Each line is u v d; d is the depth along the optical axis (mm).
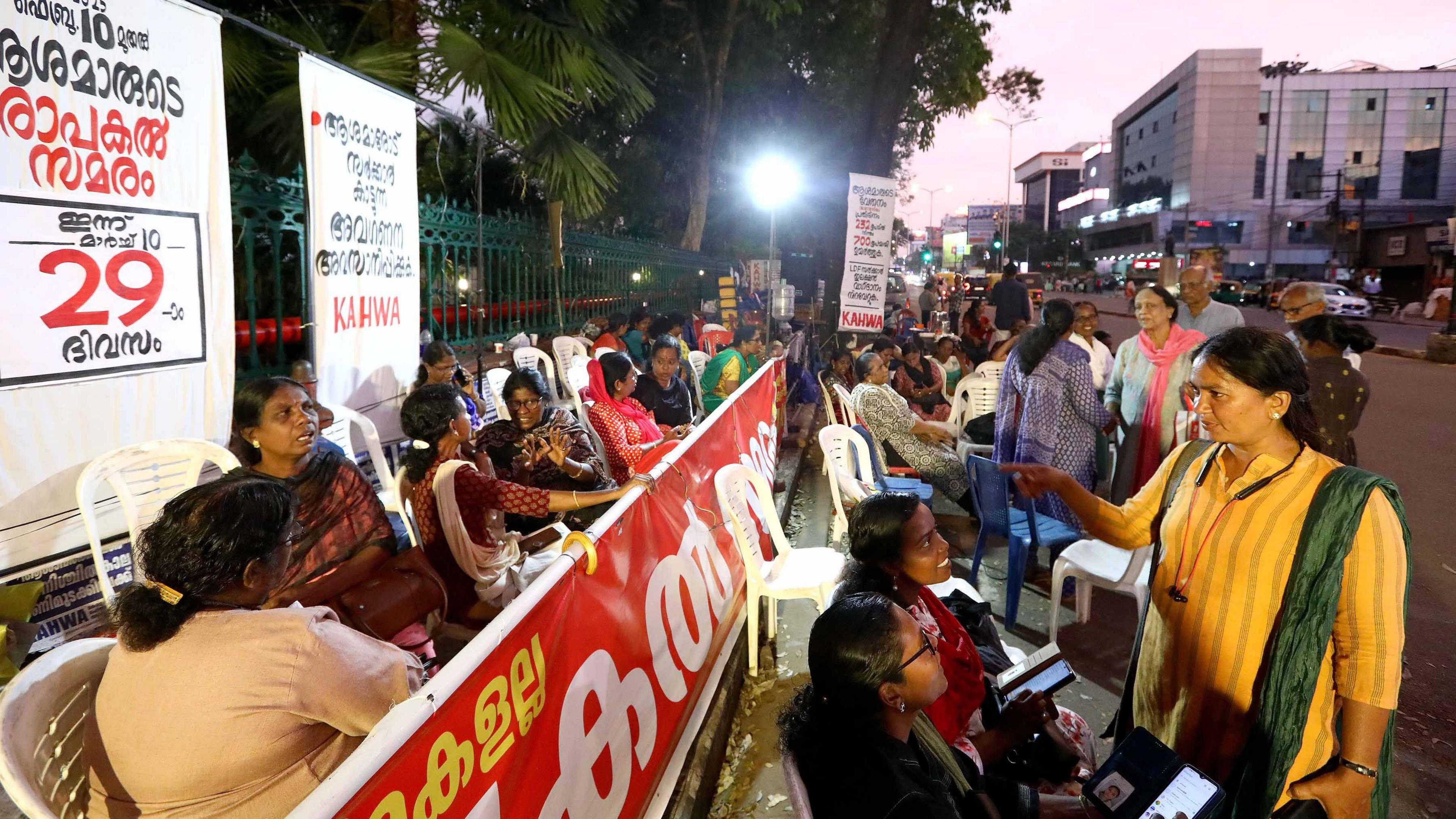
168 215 3180
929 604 2475
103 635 2516
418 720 1296
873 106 12578
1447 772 3246
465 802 1468
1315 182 73000
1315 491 1841
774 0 15672
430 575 2771
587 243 10203
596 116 17438
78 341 2861
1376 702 1750
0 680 2578
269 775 1594
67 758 1653
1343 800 1780
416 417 3104
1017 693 2188
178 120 3191
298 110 5879
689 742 2816
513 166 9750
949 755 1701
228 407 3521
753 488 4742
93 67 2850
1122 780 1709
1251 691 1926
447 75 6039
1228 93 72375
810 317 18172
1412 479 7902
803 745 1598
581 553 2145
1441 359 17750
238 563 1615
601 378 5754
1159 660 2176
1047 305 4934
